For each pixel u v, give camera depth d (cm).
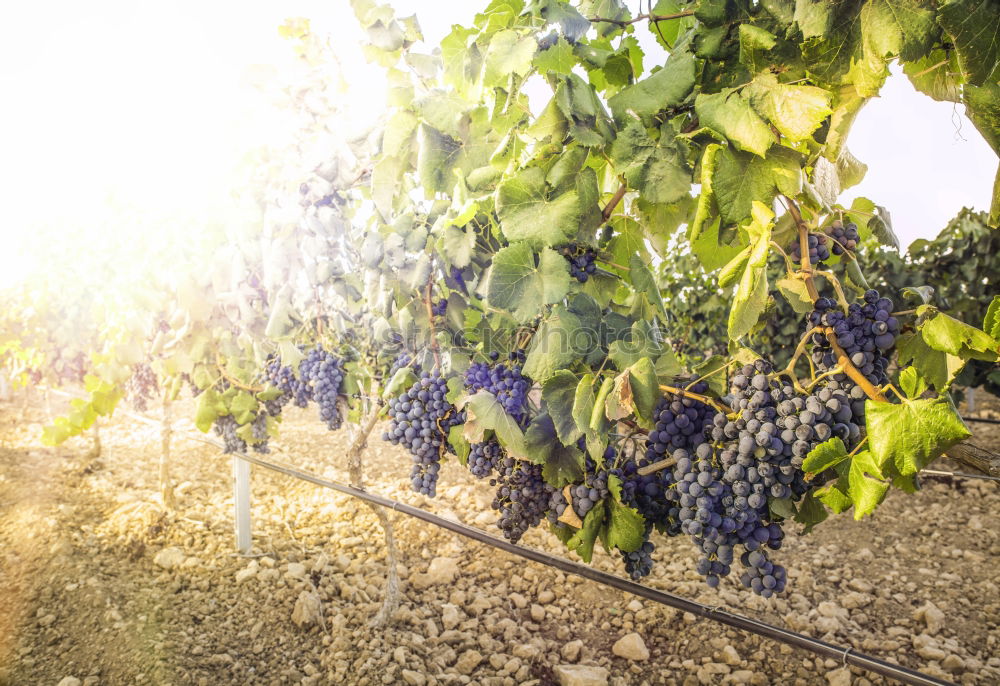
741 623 202
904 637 386
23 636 357
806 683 345
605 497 198
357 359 357
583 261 201
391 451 730
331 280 326
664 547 508
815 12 124
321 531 521
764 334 608
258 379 421
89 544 461
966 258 602
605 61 170
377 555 480
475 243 238
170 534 503
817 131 153
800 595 429
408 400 263
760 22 148
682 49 164
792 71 141
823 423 151
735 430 167
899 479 131
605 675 346
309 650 365
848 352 156
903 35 117
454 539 504
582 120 165
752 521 171
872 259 625
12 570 405
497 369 226
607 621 406
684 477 178
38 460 589
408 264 262
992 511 531
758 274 138
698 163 159
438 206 258
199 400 424
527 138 182
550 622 405
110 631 365
